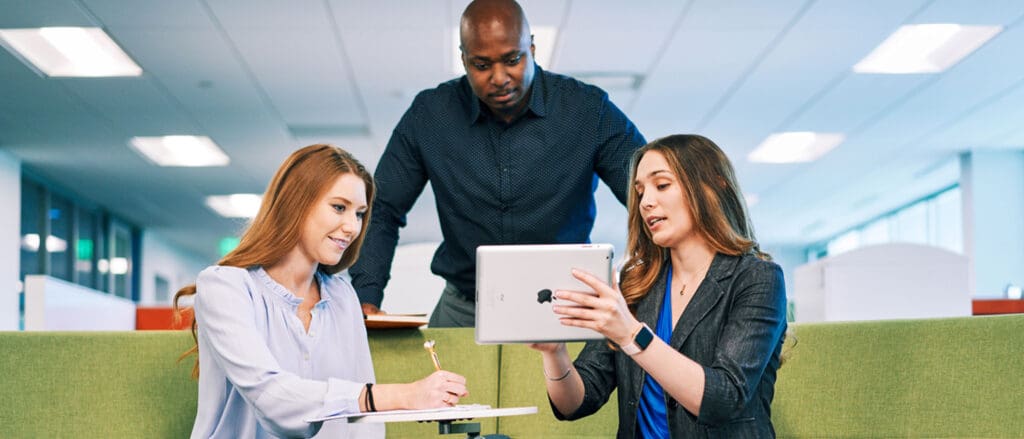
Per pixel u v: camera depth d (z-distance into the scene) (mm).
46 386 2395
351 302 2248
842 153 10234
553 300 1811
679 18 6445
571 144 2826
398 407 1831
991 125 9305
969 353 2395
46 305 4211
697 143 2076
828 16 6469
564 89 2863
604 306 1772
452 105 2875
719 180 2055
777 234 15586
